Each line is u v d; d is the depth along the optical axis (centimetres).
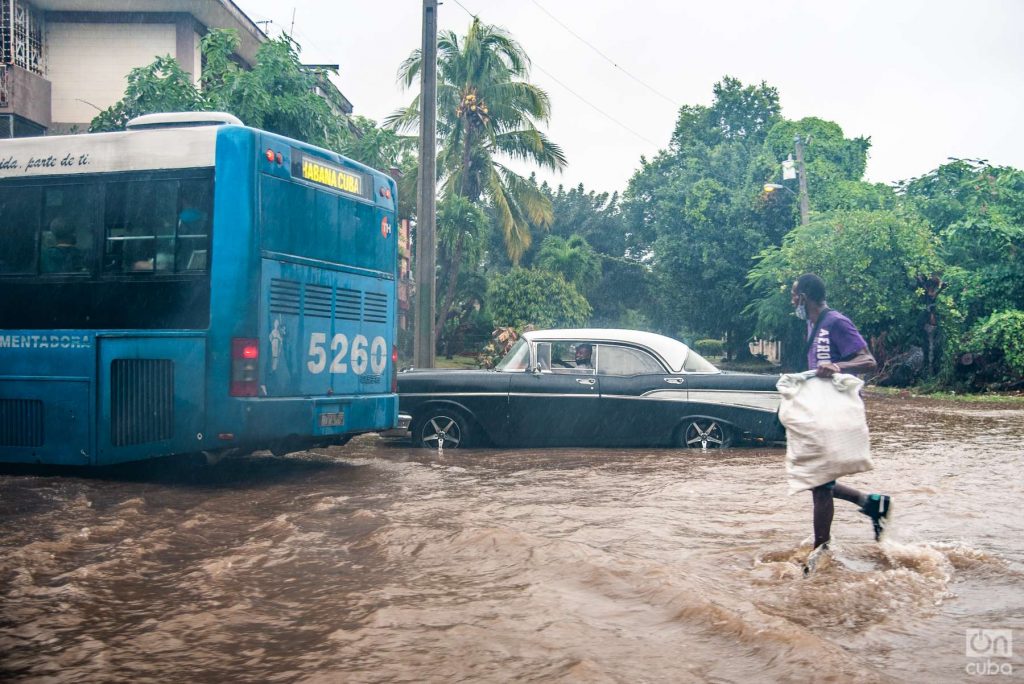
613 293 6388
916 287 2564
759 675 312
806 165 3766
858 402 476
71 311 798
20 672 321
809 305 512
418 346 1560
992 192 2870
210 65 1762
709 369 1038
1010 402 1981
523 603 400
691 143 5438
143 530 562
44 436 776
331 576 451
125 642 353
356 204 883
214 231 749
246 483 762
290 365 782
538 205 3275
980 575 443
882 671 317
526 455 959
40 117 2034
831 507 477
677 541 521
